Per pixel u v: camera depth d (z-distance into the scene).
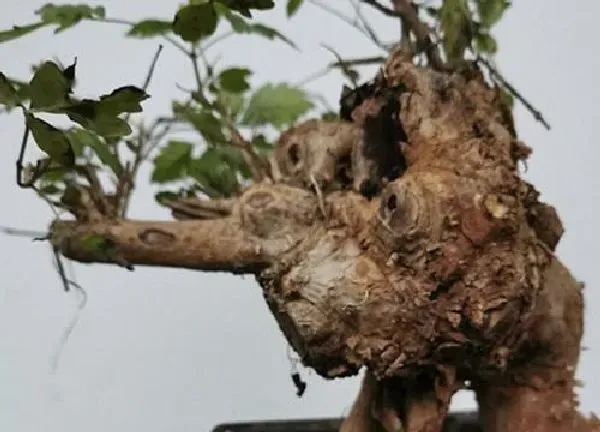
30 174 1.02
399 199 0.98
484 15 1.06
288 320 1.00
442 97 1.01
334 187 1.03
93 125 0.95
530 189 1.01
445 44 1.04
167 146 1.09
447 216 0.98
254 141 1.10
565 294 1.04
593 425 1.05
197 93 1.07
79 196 1.00
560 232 1.04
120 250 1.00
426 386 1.01
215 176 1.07
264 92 1.08
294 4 1.10
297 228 1.00
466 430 1.12
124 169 1.03
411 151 1.01
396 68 1.02
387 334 0.98
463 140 1.00
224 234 1.00
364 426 1.05
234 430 1.14
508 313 0.98
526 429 1.04
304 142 1.04
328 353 0.99
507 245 0.99
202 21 1.01
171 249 1.00
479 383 1.05
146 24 1.04
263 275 1.00
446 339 0.99
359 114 1.03
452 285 0.98
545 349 1.04
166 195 1.09
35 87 0.95
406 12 1.04
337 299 0.99
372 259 0.99
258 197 1.01
